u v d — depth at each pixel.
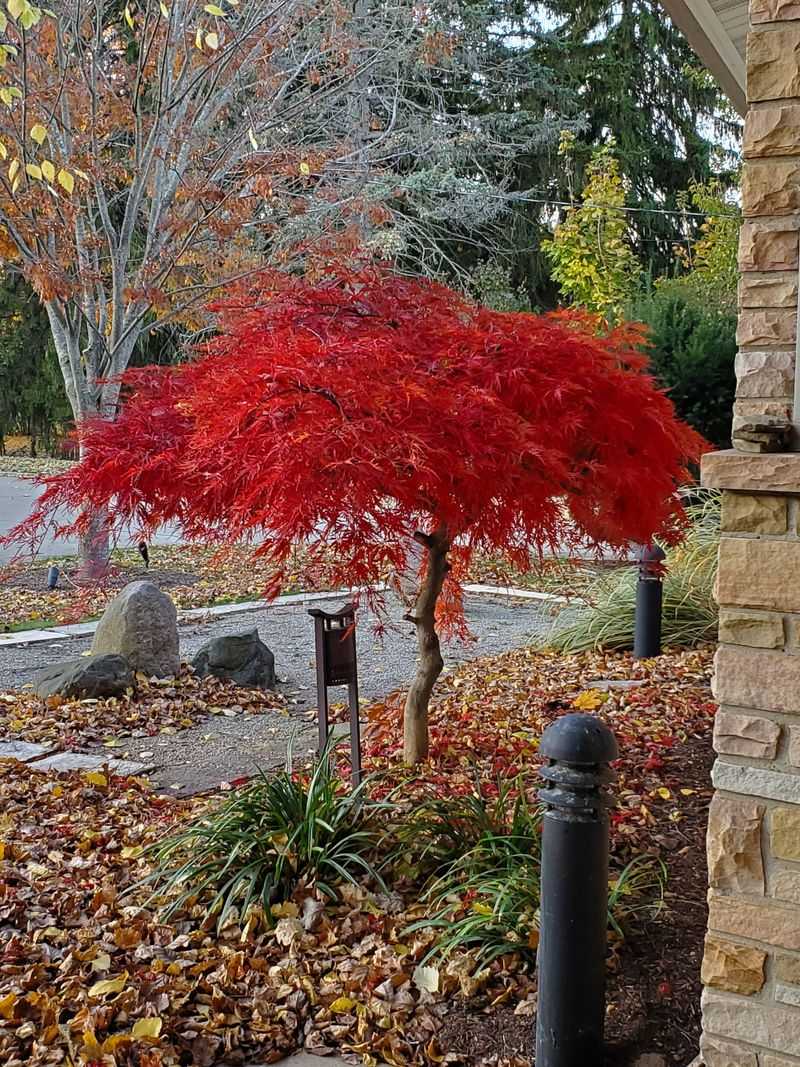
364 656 7.58
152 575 10.88
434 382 3.09
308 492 2.67
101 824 4.00
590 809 2.29
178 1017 2.64
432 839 3.40
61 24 8.39
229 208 8.95
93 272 9.19
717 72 4.28
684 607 7.18
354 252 8.52
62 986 2.78
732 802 2.08
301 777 3.80
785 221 2.06
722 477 2.02
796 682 1.99
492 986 2.71
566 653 7.05
